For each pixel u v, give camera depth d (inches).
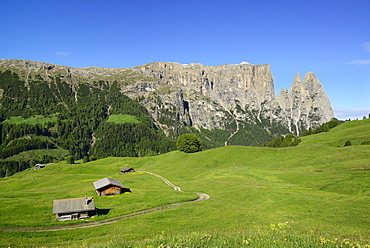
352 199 2107.5
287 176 3476.9
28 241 1676.9
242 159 5364.2
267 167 4495.6
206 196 3058.6
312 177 3152.1
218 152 6028.5
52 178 5393.7
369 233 1307.8
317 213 1862.7
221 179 3855.8
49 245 1552.7
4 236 1804.9
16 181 5359.3
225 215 2004.2
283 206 2190.0
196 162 5851.4
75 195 3412.9
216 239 902.4
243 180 3607.3
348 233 1312.7
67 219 2332.7
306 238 934.4
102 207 2741.1
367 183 2481.5
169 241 889.5
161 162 6879.9
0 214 2418.8
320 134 7800.2
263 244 846.5
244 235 990.4
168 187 3981.3
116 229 1857.8
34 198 3218.5
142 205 2716.5
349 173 2955.2
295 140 6998.0
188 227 1699.1
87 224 2181.3
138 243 887.7
